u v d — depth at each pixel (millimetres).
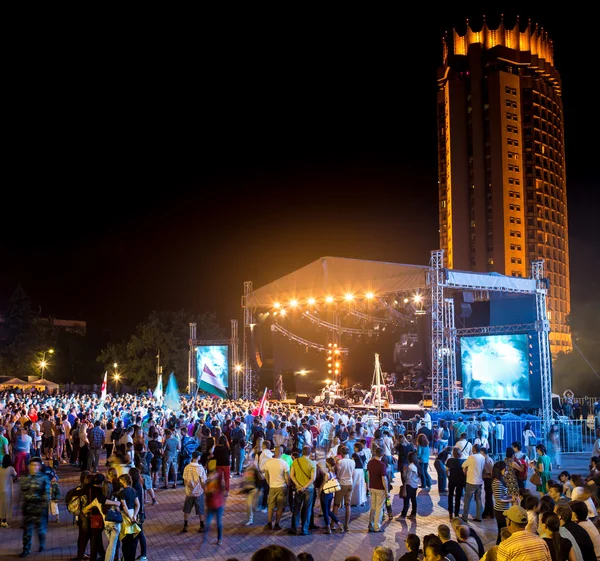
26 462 18922
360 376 51125
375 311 48281
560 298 132250
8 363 80000
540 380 31969
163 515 16266
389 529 14625
